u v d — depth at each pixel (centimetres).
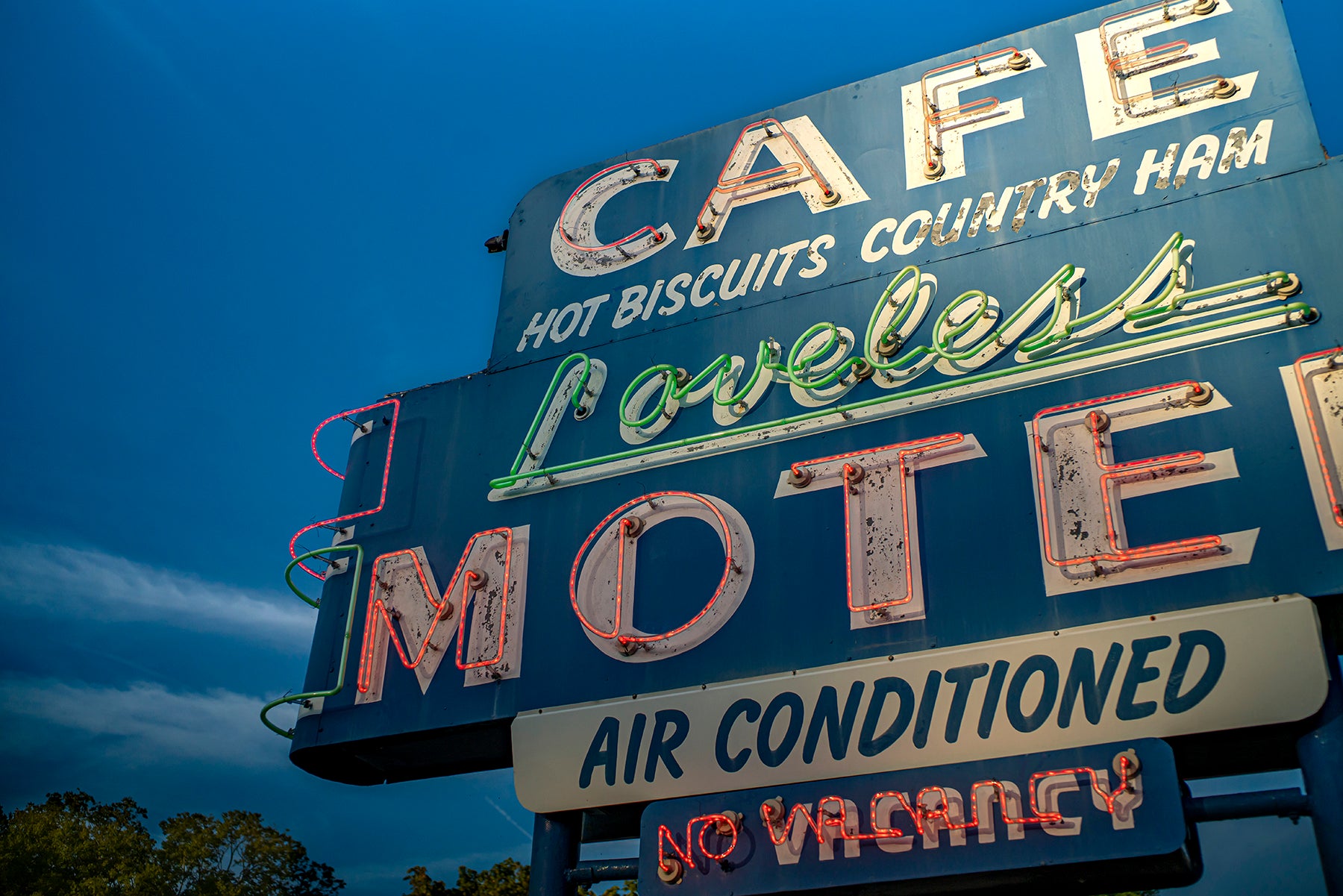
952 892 770
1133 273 900
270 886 1898
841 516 900
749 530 928
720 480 965
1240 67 957
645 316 1108
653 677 898
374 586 1052
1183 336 848
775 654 865
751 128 1173
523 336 1159
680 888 793
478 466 1088
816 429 950
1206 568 762
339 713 1003
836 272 1038
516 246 1236
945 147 1055
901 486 888
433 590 1027
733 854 792
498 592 1002
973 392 903
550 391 1097
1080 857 702
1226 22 986
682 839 812
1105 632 766
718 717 852
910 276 982
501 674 956
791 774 808
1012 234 973
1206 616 743
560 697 923
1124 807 707
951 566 841
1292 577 737
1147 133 965
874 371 952
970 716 776
